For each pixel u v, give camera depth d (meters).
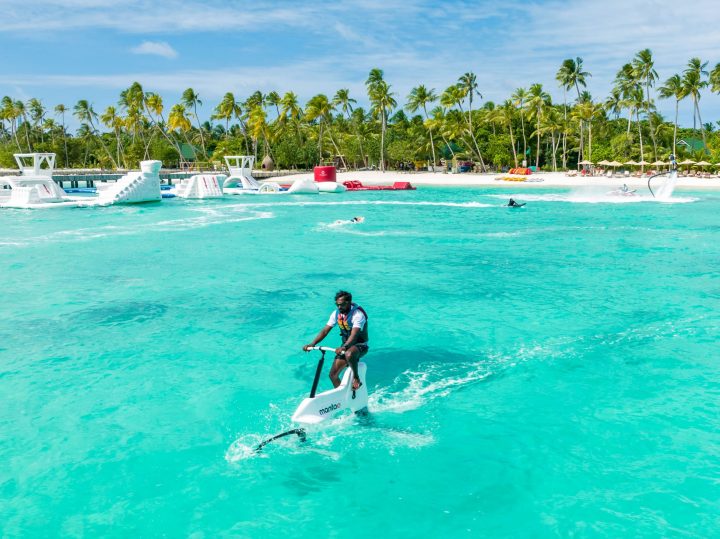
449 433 6.50
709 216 32.03
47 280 15.02
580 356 9.07
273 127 100.44
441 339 9.99
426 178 82.44
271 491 5.39
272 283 14.70
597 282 14.67
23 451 6.13
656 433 6.47
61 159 107.69
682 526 4.80
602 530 4.75
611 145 92.50
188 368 8.64
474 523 4.88
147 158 97.56
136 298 13.06
